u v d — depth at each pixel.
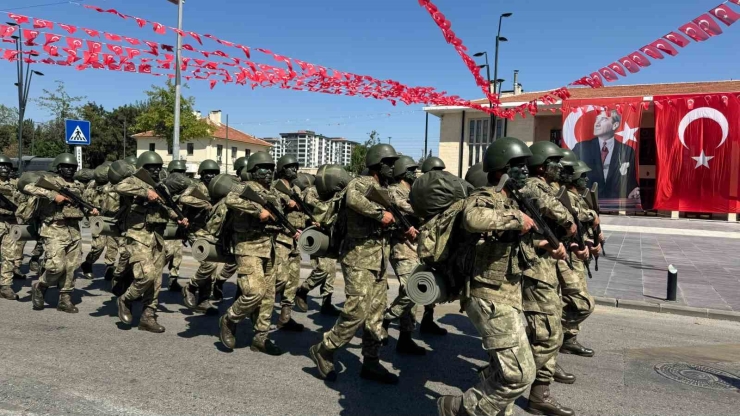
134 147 61.91
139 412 3.82
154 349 5.32
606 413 4.15
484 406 3.22
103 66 6.72
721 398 4.48
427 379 4.78
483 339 3.29
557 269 5.02
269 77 7.60
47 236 6.50
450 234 3.43
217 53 7.33
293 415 3.88
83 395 4.10
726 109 24.55
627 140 26.86
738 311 7.48
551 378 4.16
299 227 6.90
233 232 5.23
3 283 7.23
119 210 6.04
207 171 8.04
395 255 5.50
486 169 3.61
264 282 5.16
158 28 6.84
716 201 25.14
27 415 3.70
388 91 8.77
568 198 4.38
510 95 37.31
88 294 7.73
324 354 4.57
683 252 14.08
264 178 5.22
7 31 6.05
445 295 3.51
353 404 4.14
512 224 3.12
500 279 3.26
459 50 7.64
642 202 29.98
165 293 8.08
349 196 4.41
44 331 5.80
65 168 6.96
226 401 4.09
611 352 5.73
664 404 4.34
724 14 5.24
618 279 9.88
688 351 5.82
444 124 33.88
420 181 3.69
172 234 6.81
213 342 5.64
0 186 7.48
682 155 25.70
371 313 4.60
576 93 32.44
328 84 8.20
